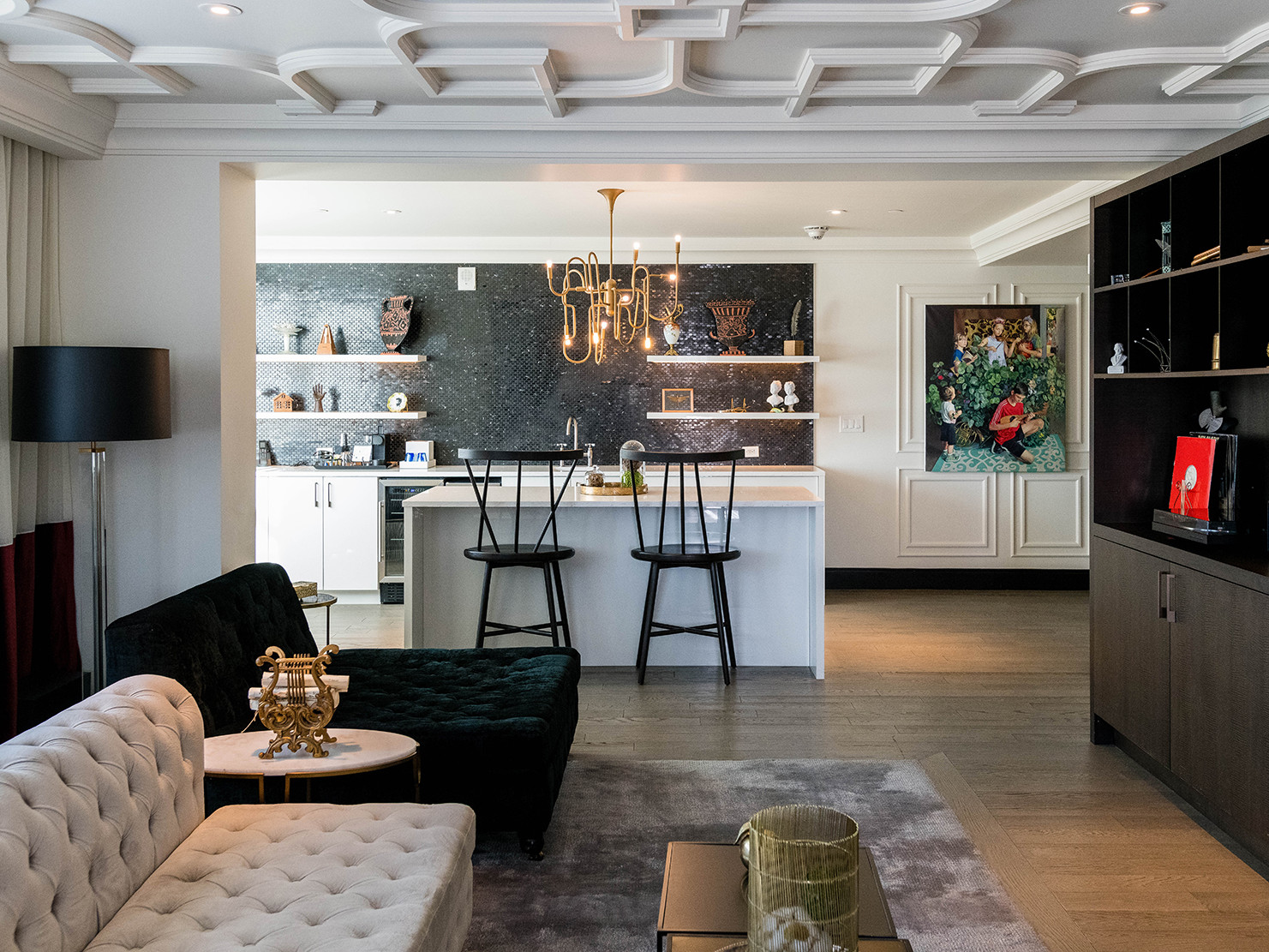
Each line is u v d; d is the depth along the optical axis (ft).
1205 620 9.95
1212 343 11.34
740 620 16.56
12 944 5.01
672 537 16.37
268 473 22.45
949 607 22.15
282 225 21.86
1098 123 12.59
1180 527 11.39
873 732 13.29
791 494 17.13
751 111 12.53
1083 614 21.26
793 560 16.48
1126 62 10.59
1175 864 9.33
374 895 6.17
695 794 11.03
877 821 10.30
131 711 6.79
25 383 10.51
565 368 24.40
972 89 11.78
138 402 10.67
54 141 11.67
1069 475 24.48
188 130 12.50
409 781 8.97
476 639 16.46
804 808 5.32
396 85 11.57
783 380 24.48
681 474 15.01
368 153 12.75
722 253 24.18
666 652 16.61
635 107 12.48
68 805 5.75
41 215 12.20
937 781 11.50
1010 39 10.17
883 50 10.33
